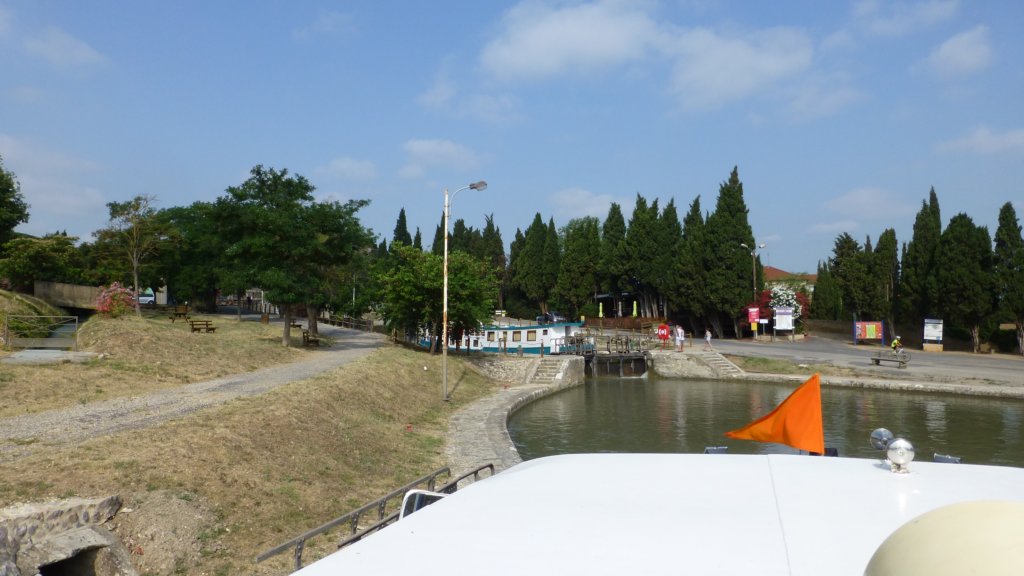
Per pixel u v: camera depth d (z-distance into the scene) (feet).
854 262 172.76
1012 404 87.66
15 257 108.58
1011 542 3.86
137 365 66.03
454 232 289.94
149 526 27.27
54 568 25.02
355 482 39.55
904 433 69.10
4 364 59.36
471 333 127.24
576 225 315.17
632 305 234.99
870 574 4.64
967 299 139.33
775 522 8.23
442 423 66.44
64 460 31.30
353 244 103.55
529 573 6.82
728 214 178.50
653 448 63.87
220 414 43.57
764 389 113.19
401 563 7.23
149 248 137.08
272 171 99.40
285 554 28.17
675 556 7.19
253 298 231.50
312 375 71.31
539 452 62.54
